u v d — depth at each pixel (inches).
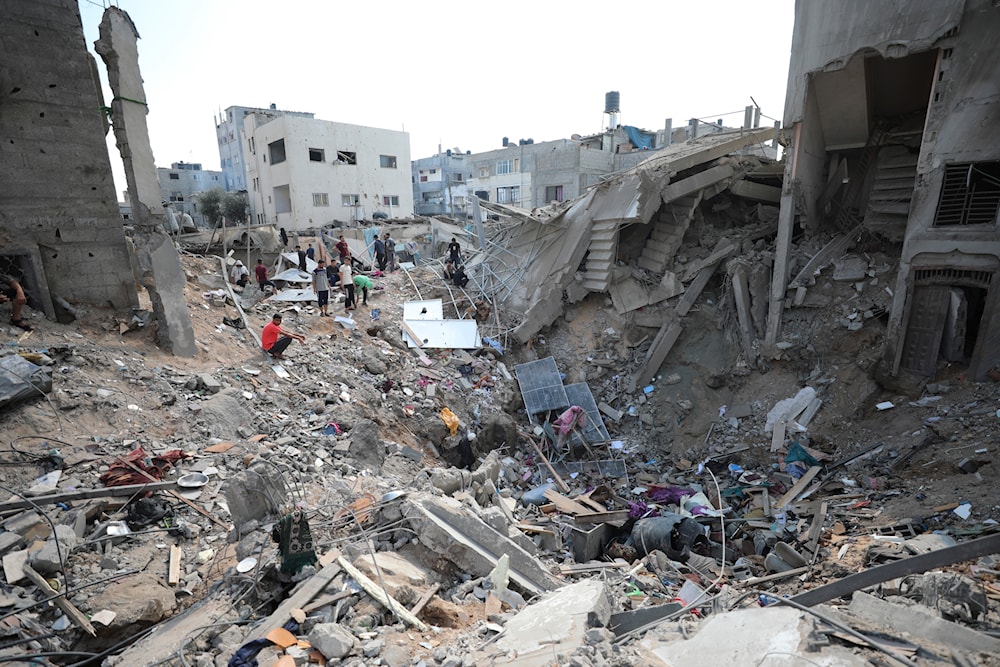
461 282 810.2
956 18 413.4
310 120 1369.3
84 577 219.0
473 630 208.4
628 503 455.8
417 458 443.5
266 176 1482.5
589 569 339.6
